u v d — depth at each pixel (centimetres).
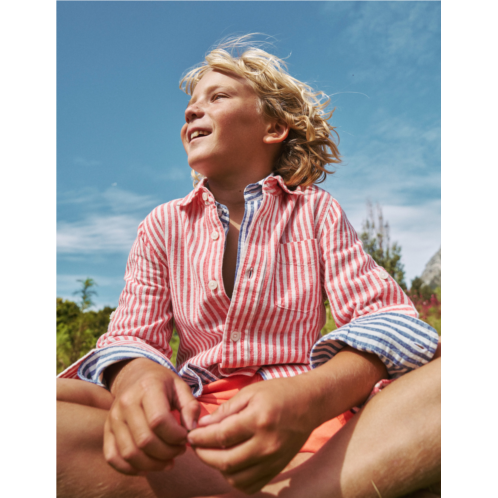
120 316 135
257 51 158
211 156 137
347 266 127
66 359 448
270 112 147
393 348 97
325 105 175
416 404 85
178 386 84
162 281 138
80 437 82
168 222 138
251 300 118
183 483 89
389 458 81
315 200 140
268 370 119
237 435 69
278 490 81
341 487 79
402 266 633
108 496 83
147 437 71
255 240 126
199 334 128
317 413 81
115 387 101
